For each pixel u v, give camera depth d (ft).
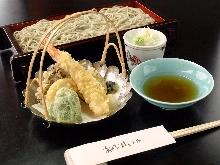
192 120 1.19
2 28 1.65
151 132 1.05
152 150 1.06
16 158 1.05
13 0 2.27
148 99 1.13
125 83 1.29
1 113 1.24
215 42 1.70
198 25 1.88
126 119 1.20
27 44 1.58
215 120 1.18
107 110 1.14
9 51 1.67
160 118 1.20
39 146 1.09
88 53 1.54
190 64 1.31
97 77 1.26
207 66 1.50
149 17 1.80
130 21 1.76
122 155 0.98
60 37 1.64
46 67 1.44
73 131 1.15
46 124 1.17
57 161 1.04
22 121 1.20
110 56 1.58
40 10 2.10
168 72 1.34
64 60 1.24
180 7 2.10
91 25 1.72
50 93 1.18
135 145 1.01
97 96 1.17
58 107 1.07
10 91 1.37
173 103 1.11
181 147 1.07
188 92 1.26
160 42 1.42
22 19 1.99
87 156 0.97
